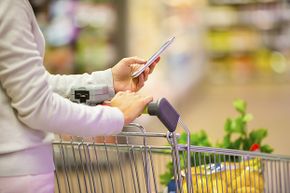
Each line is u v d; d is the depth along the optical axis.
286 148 6.68
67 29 7.30
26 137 1.58
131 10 7.58
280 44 14.18
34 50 1.55
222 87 13.34
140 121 6.61
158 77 8.77
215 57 14.38
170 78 9.75
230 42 14.24
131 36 7.54
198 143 2.69
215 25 14.30
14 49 1.51
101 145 1.96
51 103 1.55
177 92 9.76
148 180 1.86
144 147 1.84
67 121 1.57
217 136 7.50
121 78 2.12
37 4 7.28
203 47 13.62
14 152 1.57
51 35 7.29
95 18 7.33
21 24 1.52
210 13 14.30
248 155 2.14
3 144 1.56
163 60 9.31
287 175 2.43
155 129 7.33
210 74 14.05
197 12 12.93
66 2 7.30
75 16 7.30
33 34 1.63
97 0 7.36
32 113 1.53
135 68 2.11
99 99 1.84
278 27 14.24
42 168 1.62
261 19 14.13
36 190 1.61
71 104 1.59
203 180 2.06
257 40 14.23
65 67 7.30
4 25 1.50
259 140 2.74
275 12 14.12
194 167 2.06
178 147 1.76
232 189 2.08
